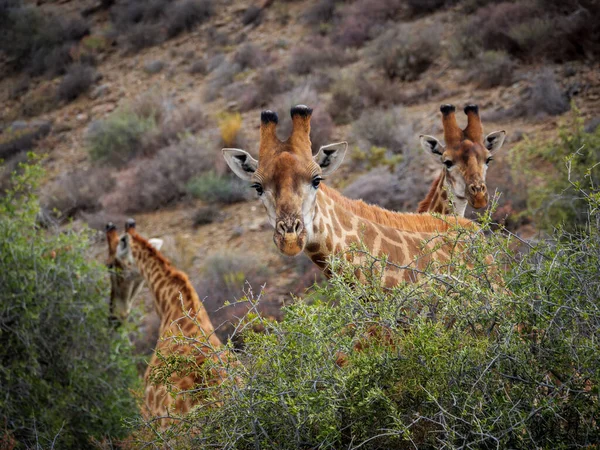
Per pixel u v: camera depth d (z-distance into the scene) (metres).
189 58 42.72
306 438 5.52
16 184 13.44
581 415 5.09
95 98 42.44
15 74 48.22
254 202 27.00
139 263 12.35
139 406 10.95
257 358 5.82
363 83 31.88
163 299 11.69
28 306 11.38
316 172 7.88
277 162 7.82
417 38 33.19
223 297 19.45
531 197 17.19
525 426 4.99
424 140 13.81
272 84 35.38
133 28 47.03
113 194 29.88
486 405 5.14
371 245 8.22
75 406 11.23
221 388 5.84
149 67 42.94
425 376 5.40
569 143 16.81
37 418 10.55
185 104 37.84
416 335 5.55
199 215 26.39
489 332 5.64
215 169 29.53
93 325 12.16
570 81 26.23
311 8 41.62
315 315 5.67
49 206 30.94
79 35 49.31
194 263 23.62
